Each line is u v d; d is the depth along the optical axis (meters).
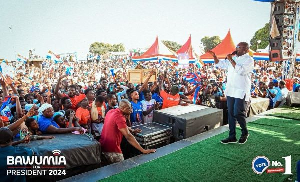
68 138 3.24
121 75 14.89
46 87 8.97
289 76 9.05
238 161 3.04
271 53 8.51
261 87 7.92
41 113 3.66
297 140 3.80
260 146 3.55
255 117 5.47
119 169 2.87
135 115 5.21
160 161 3.08
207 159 3.12
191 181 2.54
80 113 4.59
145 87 5.99
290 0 8.02
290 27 8.20
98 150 3.01
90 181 2.58
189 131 4.02
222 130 4.40
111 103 4.81
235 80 3.51
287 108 6.45
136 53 45.88
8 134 2.52
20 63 18.69
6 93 5.26
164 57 14.88
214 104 7.01
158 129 4.06
